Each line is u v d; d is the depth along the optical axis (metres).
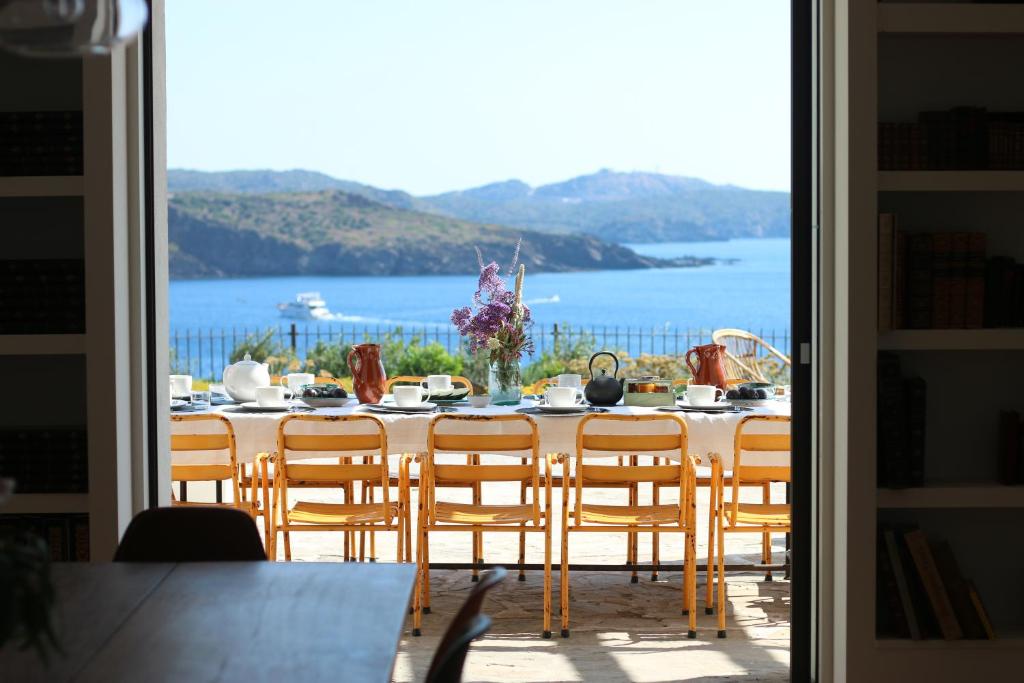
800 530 3.37
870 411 3.13
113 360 3.30
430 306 38.09
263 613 1.95
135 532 2.46
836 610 3.26
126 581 2.16
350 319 37.09
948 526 3.36
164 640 1.81
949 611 3.19
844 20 3.12
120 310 3.36
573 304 38.31
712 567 4.36
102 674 1.65
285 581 2.17
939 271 3.14
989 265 3.17
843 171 3.14
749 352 7.25
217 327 36.47
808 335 3.35
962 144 3.13
